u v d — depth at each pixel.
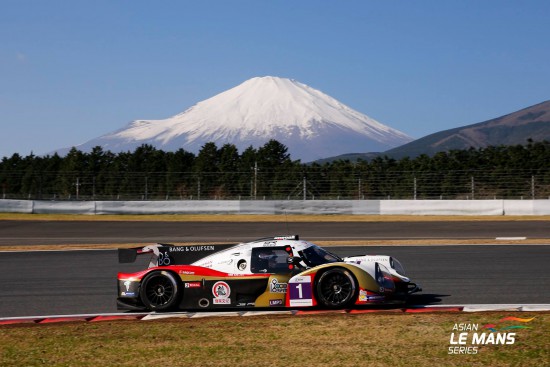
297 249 10.34
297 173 42.94
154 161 62.69
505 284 12.35
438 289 11.98
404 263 15.97
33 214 38.16
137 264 17.11
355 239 24.28
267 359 6.98
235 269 10.22
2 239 26.47
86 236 27.30
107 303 11.38
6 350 7.89
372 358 6.88
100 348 7.77
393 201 36.12
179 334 8.40
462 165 51.12
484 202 34.94
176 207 37.69
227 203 37.31
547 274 13.48
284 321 9.03
